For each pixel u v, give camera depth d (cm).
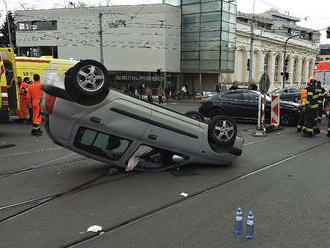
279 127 1320
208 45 4056
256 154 860
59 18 4306
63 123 580
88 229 416
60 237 396
